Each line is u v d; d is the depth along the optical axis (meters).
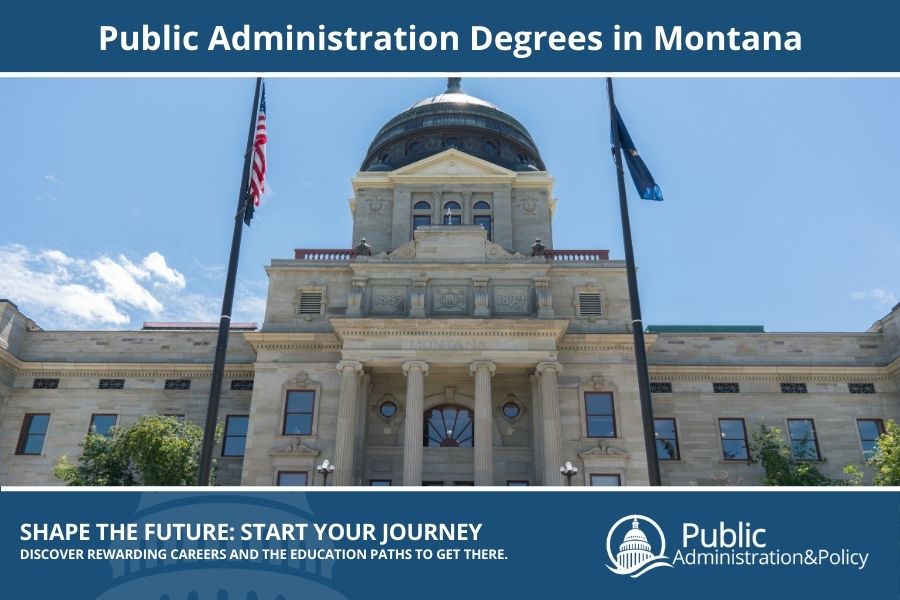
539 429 42.75
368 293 45.28
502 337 42.78
